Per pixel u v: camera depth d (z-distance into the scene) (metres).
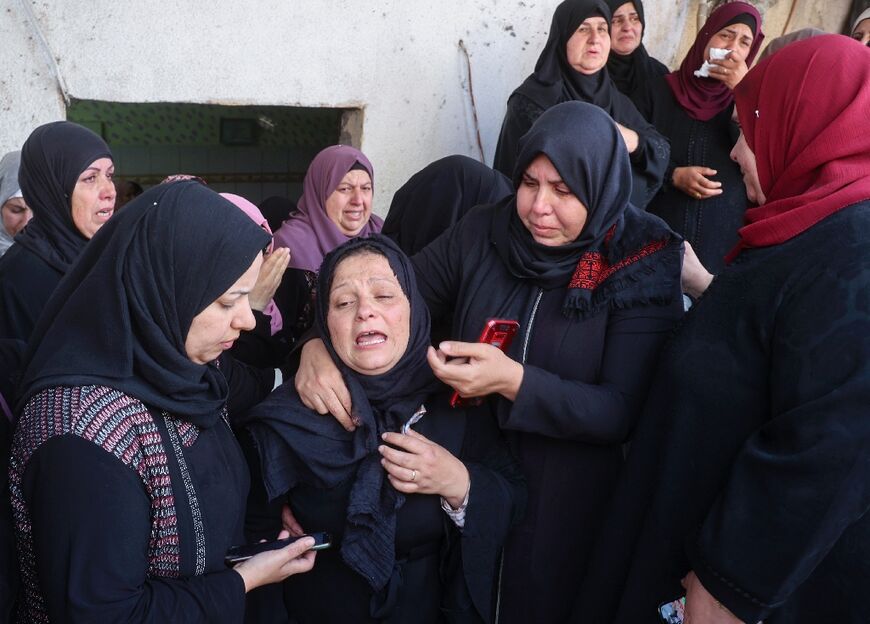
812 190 1.27
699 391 1.37
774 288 1.26
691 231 2.93
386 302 1.52
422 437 1.53
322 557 1.57
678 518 1.40
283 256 2.02
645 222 1.63
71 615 1.12
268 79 3.16
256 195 5.49
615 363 1.62
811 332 1.18
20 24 2.73
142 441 1.24
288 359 1.79
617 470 1.72
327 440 1.52
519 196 1.66
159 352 1.26
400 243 2.39
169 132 5.16
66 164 2.30
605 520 1.57
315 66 3.22
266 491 1.53
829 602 1.24
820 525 1.12
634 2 3.15
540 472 1.67
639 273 1.59
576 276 1.62
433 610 1.61
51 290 2.25
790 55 1.33
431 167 2.36
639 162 2.81
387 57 3.34
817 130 1.29
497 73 3.57
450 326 1.97
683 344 1.41
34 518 1.16
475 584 1.54
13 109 2.82
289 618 1.64
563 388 1.55
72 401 1.19
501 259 1.74
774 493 1.17
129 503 1.19
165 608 1.21
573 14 2.85
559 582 1.68
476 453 1.70
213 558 1.33
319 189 2.88
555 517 1.67
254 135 5.34
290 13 3.12
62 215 2.34
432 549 1.61
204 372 1.37
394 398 1.57
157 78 2.99
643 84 3.23
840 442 1.11
